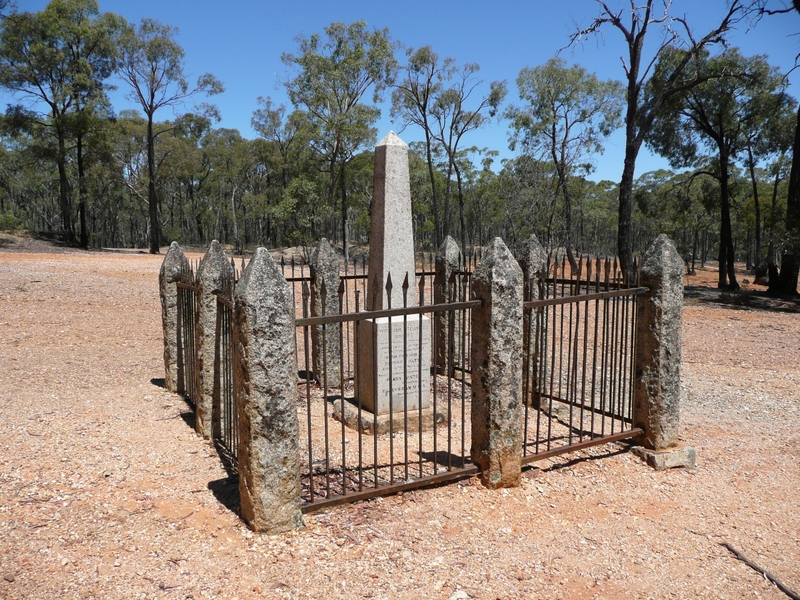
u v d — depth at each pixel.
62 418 6.09
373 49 35.38
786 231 23.92
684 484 5.53
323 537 3.94
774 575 4.19
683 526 4.78
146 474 4.80
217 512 4.17
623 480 5.43
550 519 4.58
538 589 3.70
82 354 9.59
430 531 4.18
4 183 54.97
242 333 3.76
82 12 34.88
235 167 58.06
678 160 31.95
